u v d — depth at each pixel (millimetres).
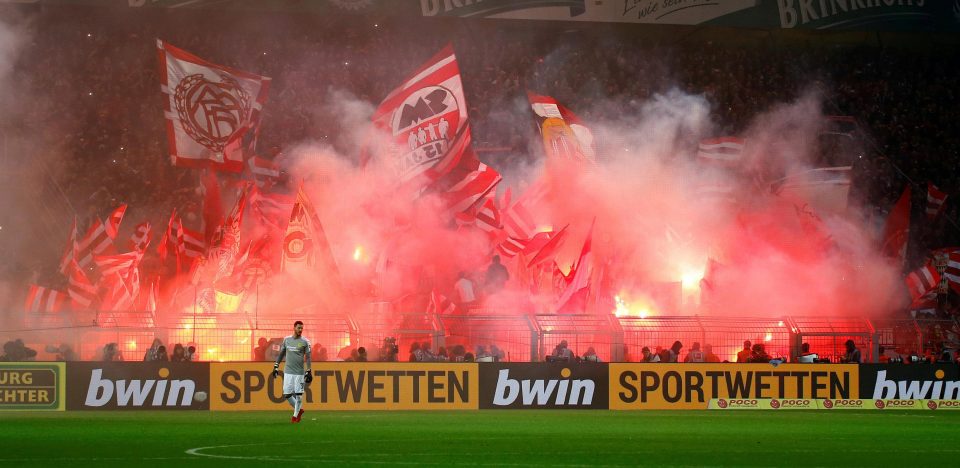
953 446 32844
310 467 25422
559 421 43750
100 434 35625
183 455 28281
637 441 33688
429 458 27766
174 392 50812
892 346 60875
